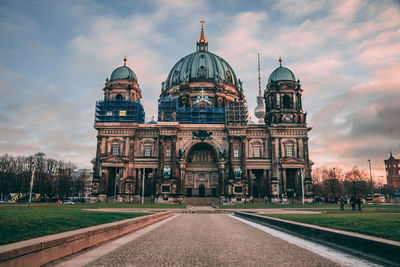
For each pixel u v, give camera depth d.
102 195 90.06
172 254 12.20
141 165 95.31
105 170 91.44
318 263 10.59
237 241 15.82
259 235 18.42
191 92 117.81
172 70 131.25
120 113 101.19
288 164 92.81
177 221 30.11
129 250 13.02
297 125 97.50
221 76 122.88
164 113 110.38
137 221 22.19
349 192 133.75
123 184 92.88
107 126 96.19
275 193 92.38
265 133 99.19
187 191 101.50
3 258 8.19
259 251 12.90
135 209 51.19
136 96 106.12
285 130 97.12
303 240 16.19
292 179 96.81
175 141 96.38
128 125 96.25
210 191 101.38
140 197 93.12
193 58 124.94
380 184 186.75
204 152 105.44
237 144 98.81
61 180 117.25
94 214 22.73
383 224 16.33
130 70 107.62
